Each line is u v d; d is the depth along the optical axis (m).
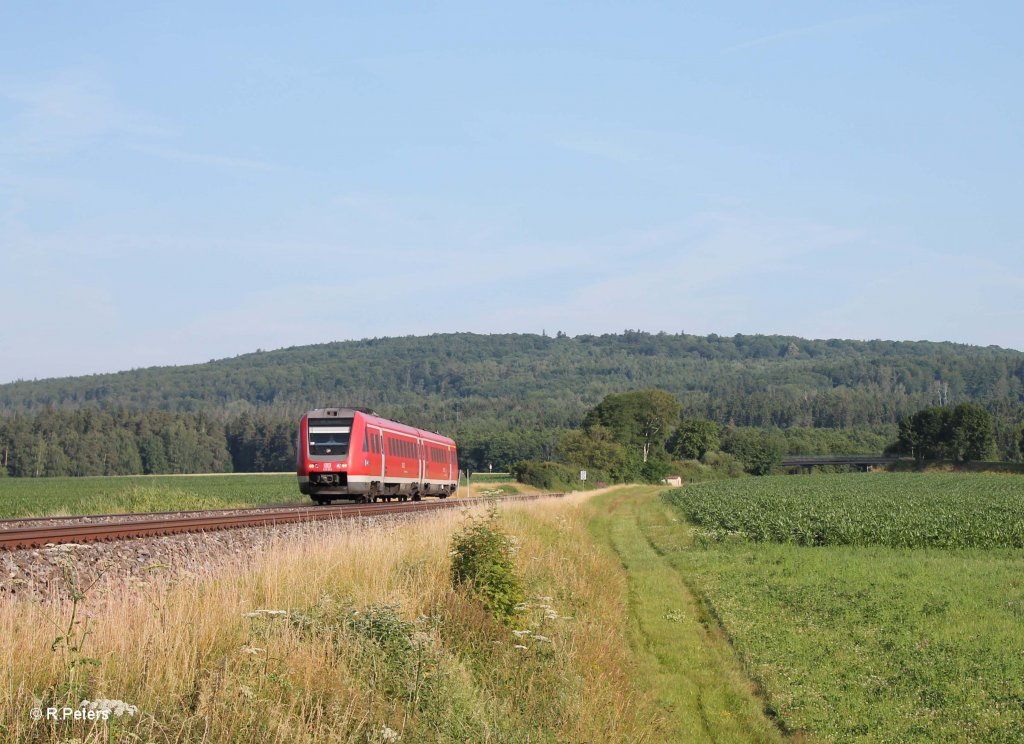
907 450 157.00
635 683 14.70
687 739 12.63
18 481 101.81
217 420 188.00
